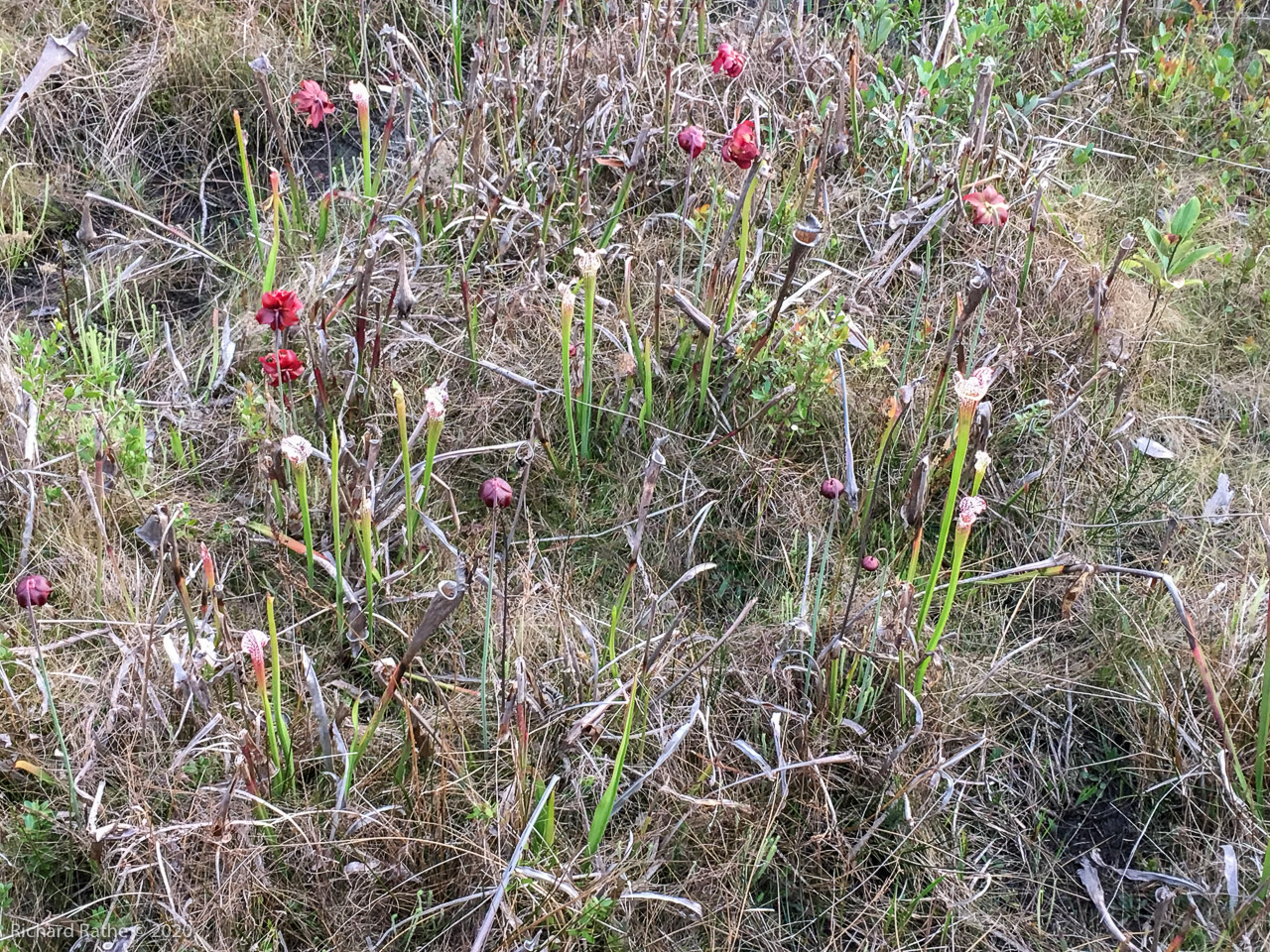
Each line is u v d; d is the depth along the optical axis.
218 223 3.98
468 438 3.36
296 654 2.75
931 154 4.14
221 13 4.36
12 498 3.01
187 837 2.44
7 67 4.05
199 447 3.31
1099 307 3.50
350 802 2.60
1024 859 2.74
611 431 3.42
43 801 2.53
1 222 3.71
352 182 4.02
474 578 2.84
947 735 2.87
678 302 3.26
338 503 2.85
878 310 3.83
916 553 2.71
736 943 2.53
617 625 3.01
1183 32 4.73
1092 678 3.05
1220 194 4.27
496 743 2.68
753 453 3.39
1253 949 2.53
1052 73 4.53
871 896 2.61
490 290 3.70
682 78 4.28
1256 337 3.88
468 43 4.57
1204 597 3.16
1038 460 3.44
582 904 2.38
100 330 3.60
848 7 4.70
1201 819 2.79
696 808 2.61
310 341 3.15
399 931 2.44
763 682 2.88
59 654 2.79
